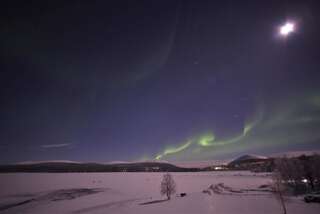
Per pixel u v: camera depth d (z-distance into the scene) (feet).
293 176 287.28
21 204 300.40
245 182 470.39
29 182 600.39
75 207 272.72
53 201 316.19
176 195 349.82
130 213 219.41
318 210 170.30
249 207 198.80
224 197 274.98
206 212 195.11
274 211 176.24
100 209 253.24
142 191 426.10
